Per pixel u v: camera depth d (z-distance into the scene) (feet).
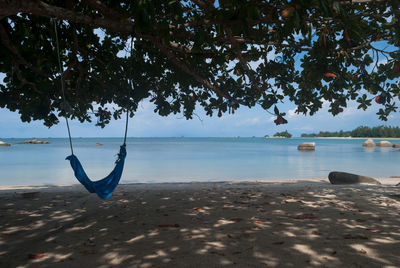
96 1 14.34
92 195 24.06
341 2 12.45
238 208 18.69
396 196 22.52
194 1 14.35
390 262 9.90
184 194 24.50
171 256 10.57
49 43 21.26
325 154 104.63
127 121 17.71
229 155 98.68
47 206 19.81
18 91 22.26
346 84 19.57
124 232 13.69
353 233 13.20
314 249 11.18
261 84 23.75
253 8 11.30
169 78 25.17
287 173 51.90
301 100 25.25
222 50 21.71
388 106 21.98
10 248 11.62
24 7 11.97
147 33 16.25
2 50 17.92
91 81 24.91
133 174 49.70
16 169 55.83
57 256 10.71
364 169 58.34
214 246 11.59
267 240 12.26
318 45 15.23
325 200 21.29
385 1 13.91
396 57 17.10
